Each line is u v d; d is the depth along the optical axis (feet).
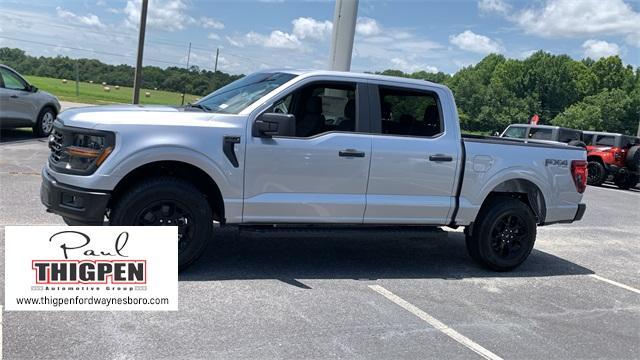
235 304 15.15
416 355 13.00
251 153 16.88
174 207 16.58
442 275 19.90
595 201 46.85
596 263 23.89
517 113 280.92
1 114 41.75
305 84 17.80
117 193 16.75
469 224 20.15
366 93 18.48
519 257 20.97
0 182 28.68
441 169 19.12
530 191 20.95
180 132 16.24
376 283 18.22
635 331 15.83
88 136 15.96
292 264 19.42
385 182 18.48
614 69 321.32
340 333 13.85
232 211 17.06
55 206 16.15
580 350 14.15
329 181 17.81
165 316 13.98
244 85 19.36
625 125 270.05
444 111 19.49
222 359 12.02
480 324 15.33
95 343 12.26
